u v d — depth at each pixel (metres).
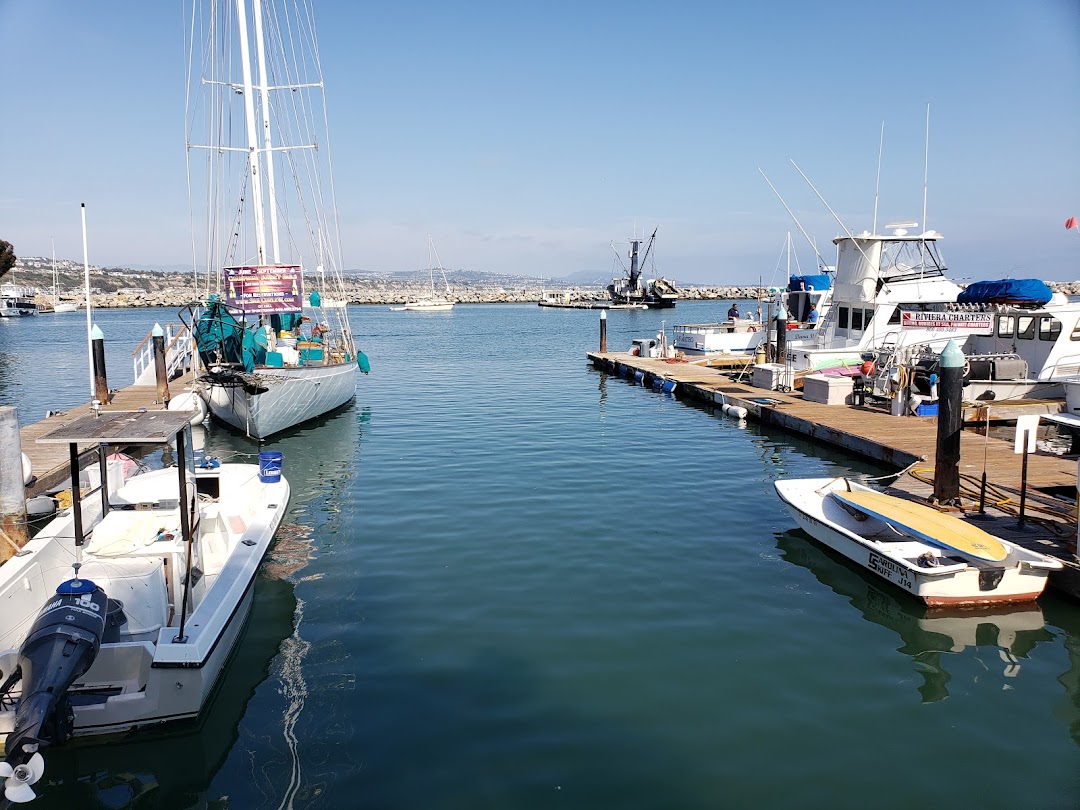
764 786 5.82
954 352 11.34
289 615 8.88
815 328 29.50
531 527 11.95
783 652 7.98
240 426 20.20
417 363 40.69
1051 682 7.45
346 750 6.29
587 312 114.25
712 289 155.75
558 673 7.50
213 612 7.45
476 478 15.07
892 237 24.50
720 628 8.52
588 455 17.06
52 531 8.73
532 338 61.50
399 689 7.21
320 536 11.66
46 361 43.91
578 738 6.41
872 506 10.74
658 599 9.27
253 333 20.59
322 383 21.86
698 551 10.91
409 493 14.02
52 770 6.20
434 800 5.65
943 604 9.05
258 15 25.25
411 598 9.30
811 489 12.22
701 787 5.79
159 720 6.61
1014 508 11.30
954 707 6.97
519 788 5.78
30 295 122.12
